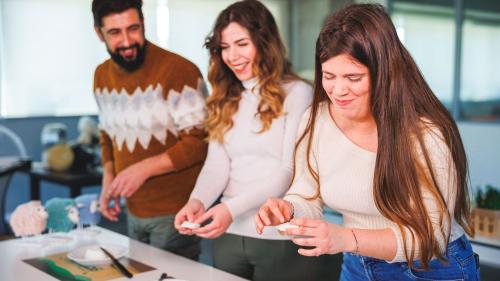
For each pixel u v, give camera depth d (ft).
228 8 6.14
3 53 15.51
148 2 17.70
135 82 6.91
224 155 6.48
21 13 15.66
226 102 6.34
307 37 22.91
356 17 4.02
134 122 6.98
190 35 18.81
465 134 17.21
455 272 4.49
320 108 4.87
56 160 12.57
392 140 4.10
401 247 4.08
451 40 17.99
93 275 5.25
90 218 6.86
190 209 5.93
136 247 6.20
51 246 6.27
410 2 18.88
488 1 17.66
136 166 6.75
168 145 7.07
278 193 6.00
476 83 17.87
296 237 4.40
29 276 5.25
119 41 6.63
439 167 4.07
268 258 6.07
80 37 16.76
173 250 7.16
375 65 4.00
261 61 6.05
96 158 13.16
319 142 4.87
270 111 5.99
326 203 5.02
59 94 16.58
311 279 6.15
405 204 4.13
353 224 4.91
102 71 7.30
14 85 15.78
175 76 6.78
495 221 7.73
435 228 4.09
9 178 9.45
